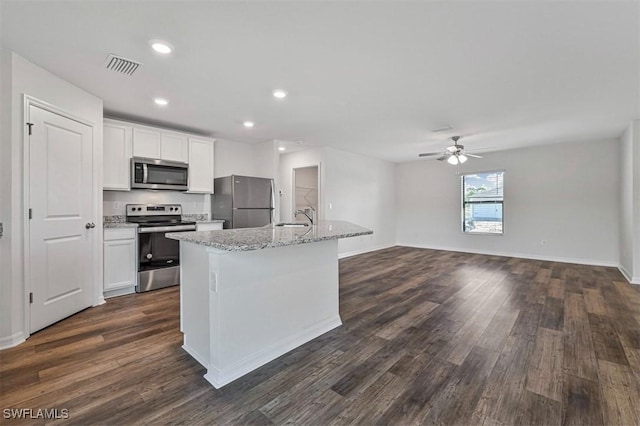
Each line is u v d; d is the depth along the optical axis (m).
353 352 2.29
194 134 4.81
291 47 2.25
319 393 1.79
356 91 3.09
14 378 1.91
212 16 1.88
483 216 6.86
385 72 2.66
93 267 3.22
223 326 1.90
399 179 8.21
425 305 3.35
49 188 2.67
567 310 3.16
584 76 2.74
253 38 2.13
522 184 6.23
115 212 4.05
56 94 2.72
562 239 5.81
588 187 5.53
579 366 2.07
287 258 2.33
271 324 2.21
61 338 2.47
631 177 4.27
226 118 4.02
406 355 2.24
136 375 1.96
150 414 1.59
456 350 2.31
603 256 5.41
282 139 5.32
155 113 3.79
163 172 4.15
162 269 3.93
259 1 1.74
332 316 2.76
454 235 7.24
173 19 1.91
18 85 2.37
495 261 5.88
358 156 6.88
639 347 2.33
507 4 1.77
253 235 2.25
